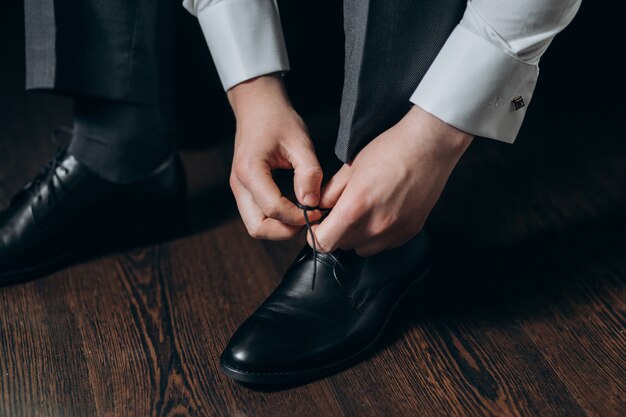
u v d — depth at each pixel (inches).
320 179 34.6
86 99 44.1
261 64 36.7
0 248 43.5
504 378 36.4
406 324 40.2
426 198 33.7
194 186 53.6
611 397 34.9
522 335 39.0
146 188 46.1
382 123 33.9
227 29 36.6
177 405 35.7
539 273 43.5
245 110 37.2
